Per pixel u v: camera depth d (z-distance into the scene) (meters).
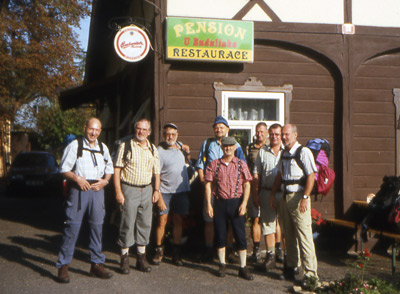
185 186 7.23
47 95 22.88
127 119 12.96
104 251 7.93
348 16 9.08
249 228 8.16
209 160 7.13
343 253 8.27
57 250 7.91
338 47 9.03
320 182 6.65
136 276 6.54
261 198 7.06
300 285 6.19
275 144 6.95
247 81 8.88
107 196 8.97
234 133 8.95
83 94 16.08
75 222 6.14
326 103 9.09
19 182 17.34
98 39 16.58
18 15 20.98
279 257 7.53
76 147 6.17
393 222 7.09
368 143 9.10
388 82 9.20
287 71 9.00
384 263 7.67
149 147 6.78
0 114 23.41
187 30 8.39
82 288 5.93
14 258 7.28
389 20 9.20
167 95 8.65
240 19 8.79
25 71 21.41
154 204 7.23
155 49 8.55
